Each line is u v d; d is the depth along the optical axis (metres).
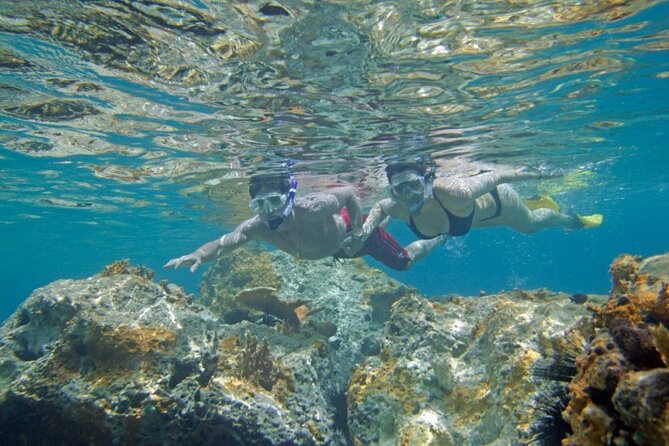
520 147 3.61
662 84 2.68
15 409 1.50
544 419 0.93
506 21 1.71
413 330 1.95
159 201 4.95
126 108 2.30
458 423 1.57
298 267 3.39
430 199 2.30
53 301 1.80
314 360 2.04
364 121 2.54
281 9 1.51
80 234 7.45
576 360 0.87
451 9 1.59
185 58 1.81
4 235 7.29
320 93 2.13
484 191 2.33
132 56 1.81
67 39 1.69
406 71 1.99
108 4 1.50
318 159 3.26
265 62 1.84
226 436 1.59
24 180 3.88
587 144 4.07
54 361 1.58
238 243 2.18
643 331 0.69
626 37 1.97
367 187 4.46
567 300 1.86
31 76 1.98
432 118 2.60
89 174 3.70
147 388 1.51
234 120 2.45
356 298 3.06
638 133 4.09
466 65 2.00
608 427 0.64
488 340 1.70
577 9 1.70
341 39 1.69
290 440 1.60
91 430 1.47
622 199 10.14
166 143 2.87
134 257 12.70
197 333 1.75
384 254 2.62
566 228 3.43
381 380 1.82
